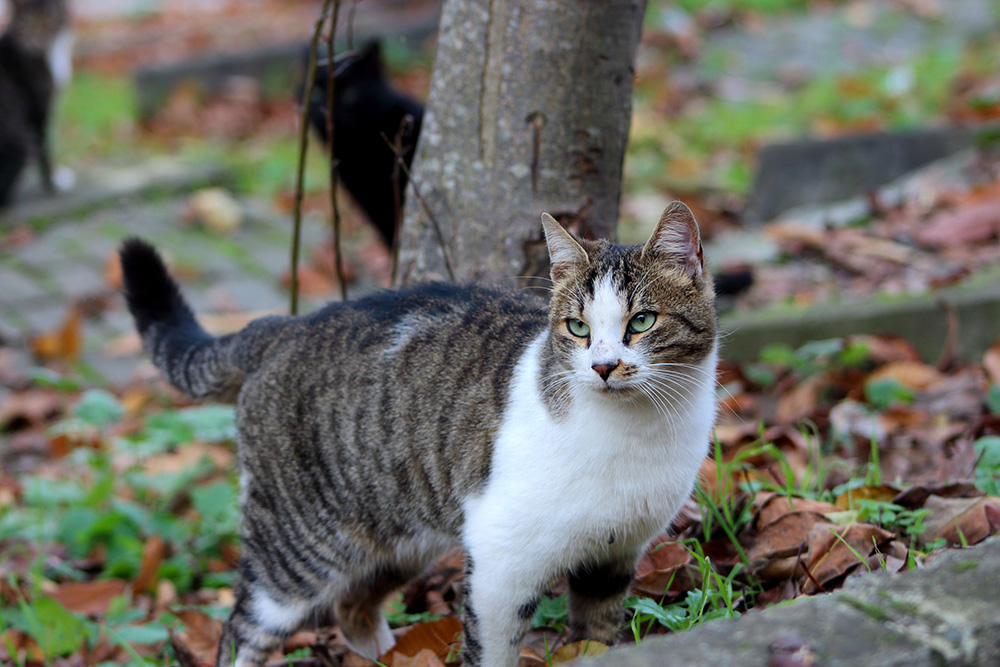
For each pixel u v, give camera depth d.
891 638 2.07
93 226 9.66
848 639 2.07
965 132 8.39
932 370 5.45
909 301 5.82
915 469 4.46
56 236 9.43
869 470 4.16
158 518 5.32
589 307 2.97
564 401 2.97
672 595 3.54
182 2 19.34
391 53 13.35
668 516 3.13
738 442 4.75
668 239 3.00
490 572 3.03
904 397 5.07
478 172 4.03
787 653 2.03
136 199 10.13
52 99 10.02
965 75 11.09
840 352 5.50
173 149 11.95
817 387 5.34
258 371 3.62
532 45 3.86
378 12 14.98
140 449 5.81
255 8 18.44
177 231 9.63
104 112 13.23
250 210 10.12
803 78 12.41
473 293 3.54
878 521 3.67
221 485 5.33
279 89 13.62
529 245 4.02
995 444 4.16
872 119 10.23
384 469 3.30
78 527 5.17
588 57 3.88
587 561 3.16
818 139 8.82
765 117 11.10
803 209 8.80
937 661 2.03
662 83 12.32
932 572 2.28
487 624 3.08
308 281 8.55
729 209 9.08
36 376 6.15
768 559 3.56
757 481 4.21
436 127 4.15
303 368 3.48
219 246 9.36
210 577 4.94
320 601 3.67
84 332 8.05
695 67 13.02
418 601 4.14
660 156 10.61
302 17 17.19
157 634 4.15
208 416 5.95
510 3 3.86
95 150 12.02
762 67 12.95
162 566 4.93
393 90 7.45
